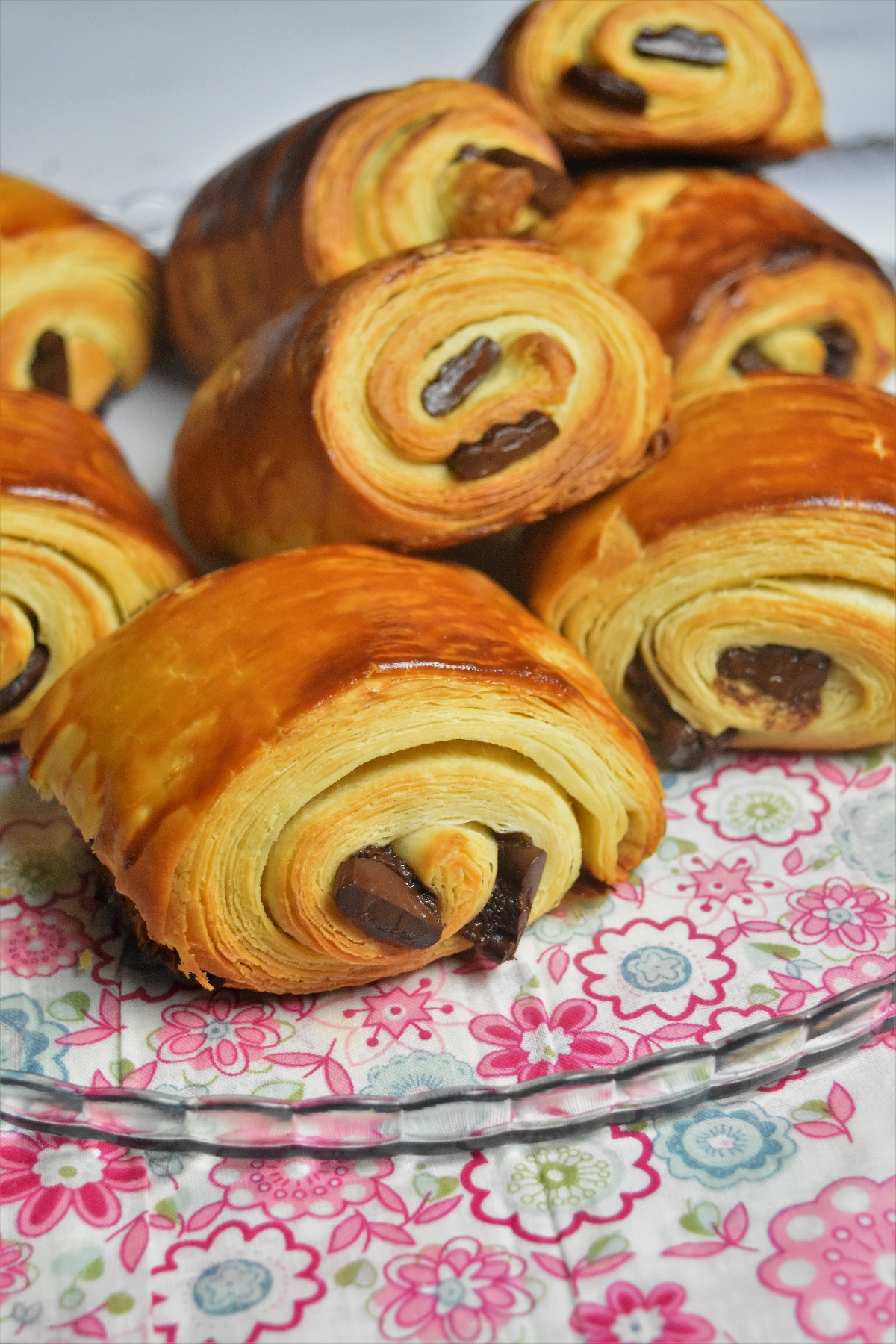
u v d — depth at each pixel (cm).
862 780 38
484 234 40
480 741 33
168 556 39
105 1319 30
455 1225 31
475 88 41
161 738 33
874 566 36
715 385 39
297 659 33
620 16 43
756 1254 31
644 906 35
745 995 33
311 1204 32
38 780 35
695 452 37
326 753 32
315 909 33
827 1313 30
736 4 44
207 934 33
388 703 32
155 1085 32
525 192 40
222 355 44
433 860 33
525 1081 32
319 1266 31
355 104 41
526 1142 32
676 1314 30
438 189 41
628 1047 33
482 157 41
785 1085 33
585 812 35
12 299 43
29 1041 33
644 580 37
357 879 32
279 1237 31
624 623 37
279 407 36
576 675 35
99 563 38
